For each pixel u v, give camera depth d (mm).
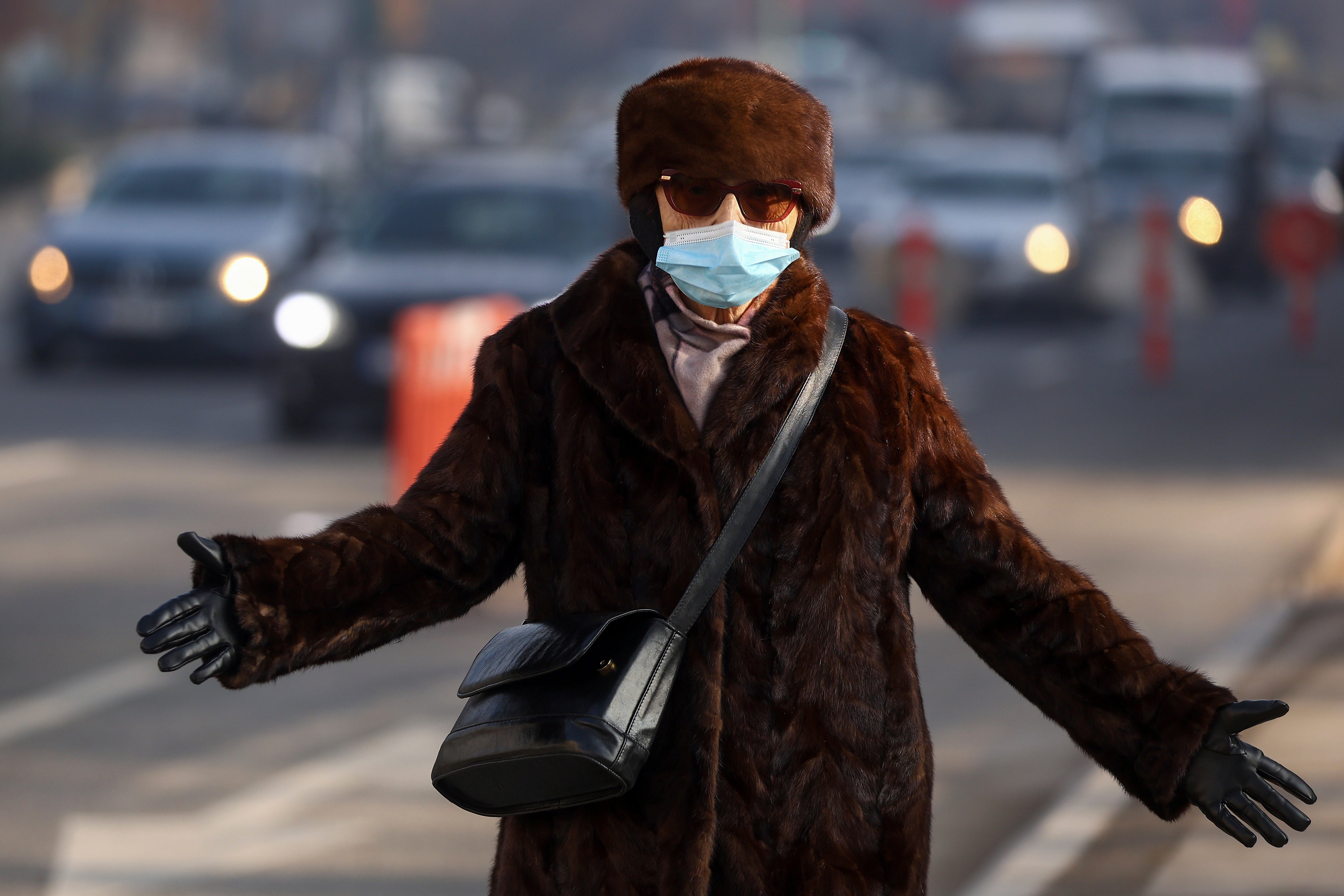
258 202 68688
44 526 38812
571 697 9562
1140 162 107250
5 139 176375
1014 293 83812
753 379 10070
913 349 10555
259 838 20453
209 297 64688
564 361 10312
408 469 34938
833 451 10078
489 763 9625
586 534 10062
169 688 26688
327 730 24734
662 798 9859
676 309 10328
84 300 65000
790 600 9945
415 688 26781
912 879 9945
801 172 10172
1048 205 89125
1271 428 52750
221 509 40750
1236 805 9742
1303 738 21625
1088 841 18891
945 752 23750
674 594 9891
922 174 92938
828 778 9836
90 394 61094
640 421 9992
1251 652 26312
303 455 48625
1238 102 111250
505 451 10305
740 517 9938
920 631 30078
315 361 50344
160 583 33469
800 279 10367
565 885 9930
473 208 54500
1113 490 42656
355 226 54969
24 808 21375
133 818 21062
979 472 10414
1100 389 62281
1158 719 9867
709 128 10070
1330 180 60094
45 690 26453
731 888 9820
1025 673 10258
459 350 35594
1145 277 65062
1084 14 198000
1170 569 34281
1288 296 105938
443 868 19531
